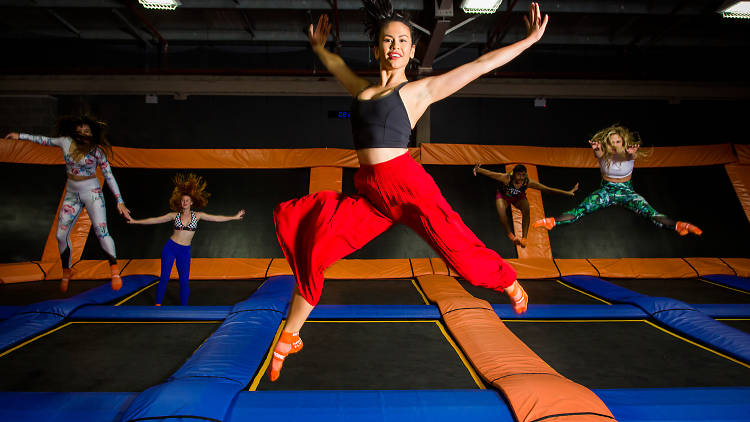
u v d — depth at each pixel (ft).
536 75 29.94
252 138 31.27
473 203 23.99
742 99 30.40
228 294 17.58
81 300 14.23
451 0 19.77
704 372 9.82
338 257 4.83
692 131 31.81
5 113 29.68
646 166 25.57
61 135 13.83
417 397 7.43
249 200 23.82
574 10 24.49
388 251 22.72
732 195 24.59
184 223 14.69
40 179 22.56
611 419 6.61
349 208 4.74
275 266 20.83
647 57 31.76
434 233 4.44
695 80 30.17
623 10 24.58
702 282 20.31
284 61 31.45
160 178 24.02
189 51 31.27
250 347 9.96
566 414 6.62
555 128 31.86
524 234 16.67
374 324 13.05
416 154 25.31
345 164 24.81
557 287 19.33
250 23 28.84
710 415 6.97
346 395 7.50
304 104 31.37
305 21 28.50
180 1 23.21
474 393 7.56
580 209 11.44
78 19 28.30
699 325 12.31
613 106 31.91
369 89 4.78
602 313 13.94
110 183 14.38
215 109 31.19
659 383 9.26
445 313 13.39
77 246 21.25
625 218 24.16
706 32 28.99
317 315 13.55
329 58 5.32
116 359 10.26
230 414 6.90
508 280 4.67
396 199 4.48
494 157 25.21
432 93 4.48
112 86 29.50
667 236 23.50
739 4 21.98
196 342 11.47
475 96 30.45
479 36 30.07
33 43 30.35
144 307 13.83
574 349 11.21
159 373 9.52
